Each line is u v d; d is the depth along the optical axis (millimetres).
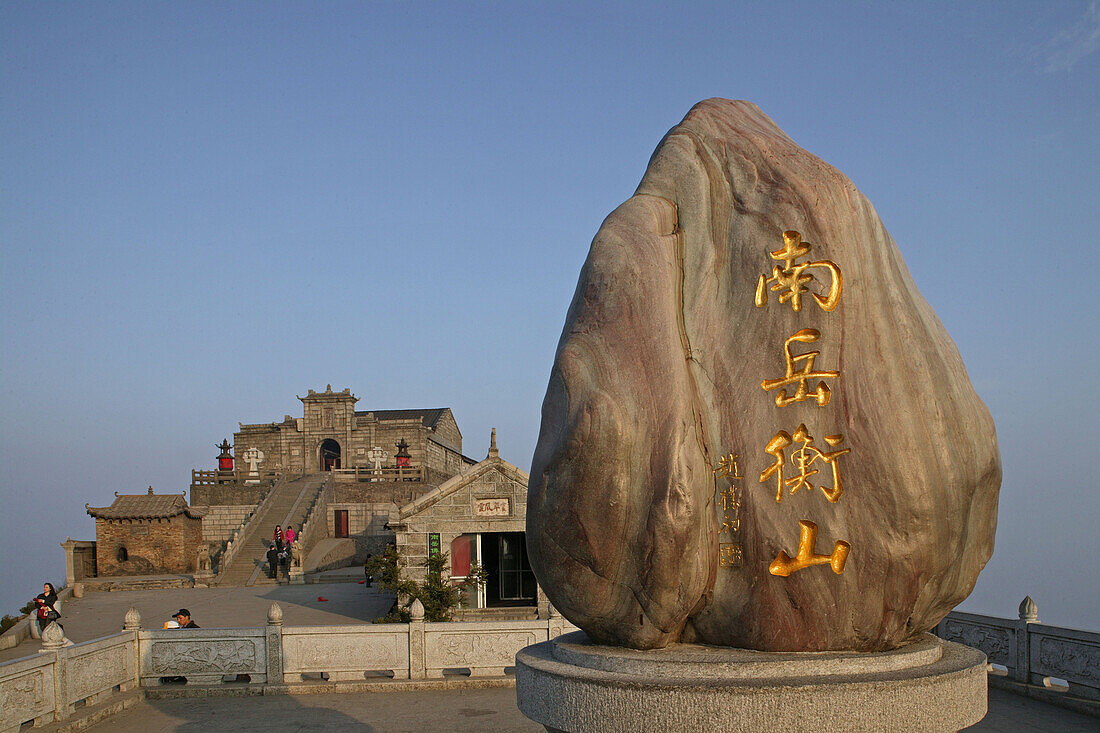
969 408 5914
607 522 5711
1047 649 11164
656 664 5422
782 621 5586
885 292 5906
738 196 6246
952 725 5160
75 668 11266
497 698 12141
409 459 55938
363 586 31172
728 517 5777
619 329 6070
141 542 37000
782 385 5820
